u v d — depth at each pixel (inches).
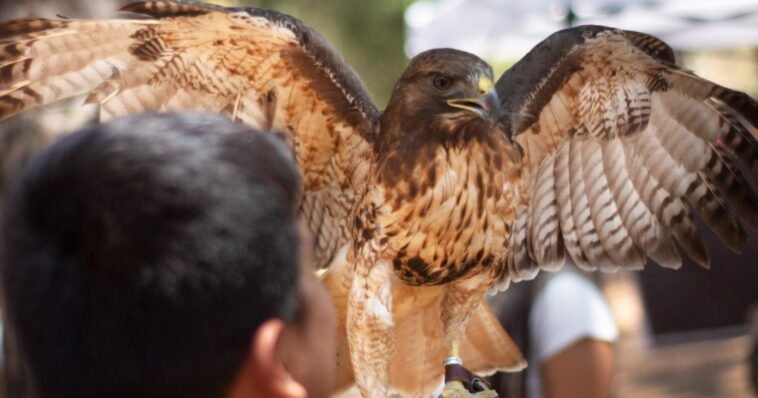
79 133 112.9
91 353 107.0
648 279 581.9
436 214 241.1
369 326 242.5
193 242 106.7
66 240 108.5
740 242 259.4
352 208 262.1
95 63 233.9
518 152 256.1
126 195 107.1
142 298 106.3
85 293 107.2
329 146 259.4
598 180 268.7
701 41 715.4
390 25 1151.6
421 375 254.1
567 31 257.4
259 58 242.1
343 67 251.3
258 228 109.1
